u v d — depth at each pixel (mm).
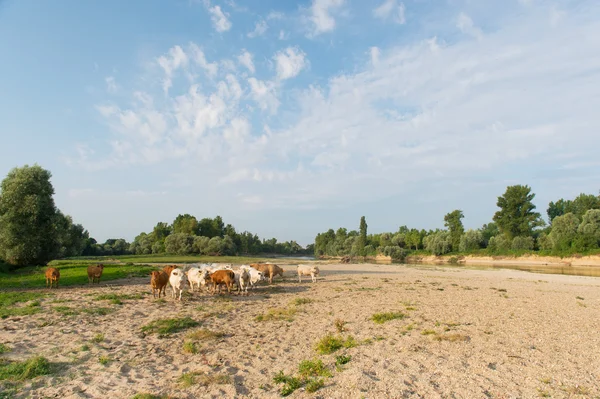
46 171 37094
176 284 18625
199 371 8594
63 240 39094
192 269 22234
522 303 19219
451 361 9320
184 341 11266
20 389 7414
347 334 12195
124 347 10508
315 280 31000
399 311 16359
